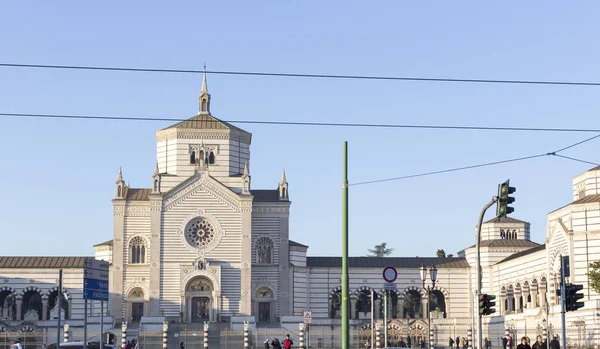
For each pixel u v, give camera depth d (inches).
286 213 6067.9
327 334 5251.0
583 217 4746.6
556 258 4950.8
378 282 6215.6
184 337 5300.2
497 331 5511.8
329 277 6161.4
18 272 5821.9
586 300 4613.7
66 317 5871.1
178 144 6117.1
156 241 5836.6
